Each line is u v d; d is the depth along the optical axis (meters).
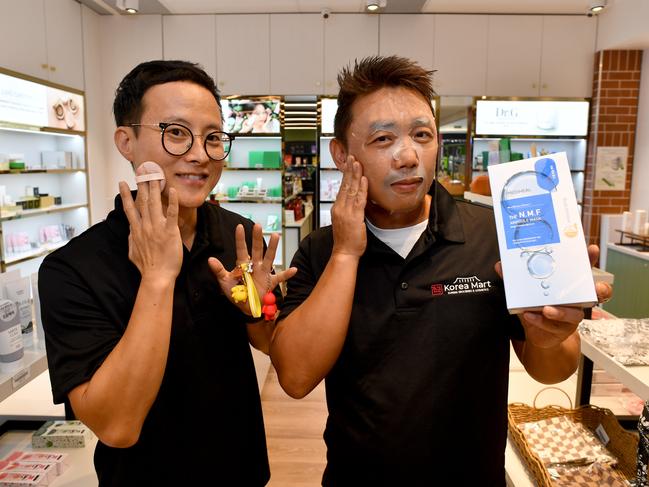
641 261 4.14
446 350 0.97
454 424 0.97
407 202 0.95
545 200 0.83
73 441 1.87
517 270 0.83
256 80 5.40
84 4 5.05
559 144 5.78
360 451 1.00
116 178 5.59
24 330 1.70
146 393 0.83
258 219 5.82
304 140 5.77
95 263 0.95
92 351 0.89
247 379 1.13
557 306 0.81
